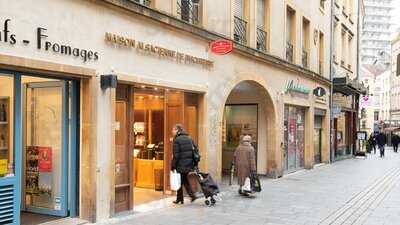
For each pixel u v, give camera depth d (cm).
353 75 3588
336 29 3034
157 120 1337
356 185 1652
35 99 976
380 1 12912
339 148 3128
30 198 980
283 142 1948
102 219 959
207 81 1347
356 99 3619
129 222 950
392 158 3319
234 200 1265
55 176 954
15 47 767
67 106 945
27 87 980
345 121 3359
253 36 1653
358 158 3319
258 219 1020
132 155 1071
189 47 1256
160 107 1329
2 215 813
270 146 1861
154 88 1162
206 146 1342
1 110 827
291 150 2125
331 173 2080
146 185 1360
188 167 1178
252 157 1330
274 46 1855
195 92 1298
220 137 1424
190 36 1257
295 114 2183
